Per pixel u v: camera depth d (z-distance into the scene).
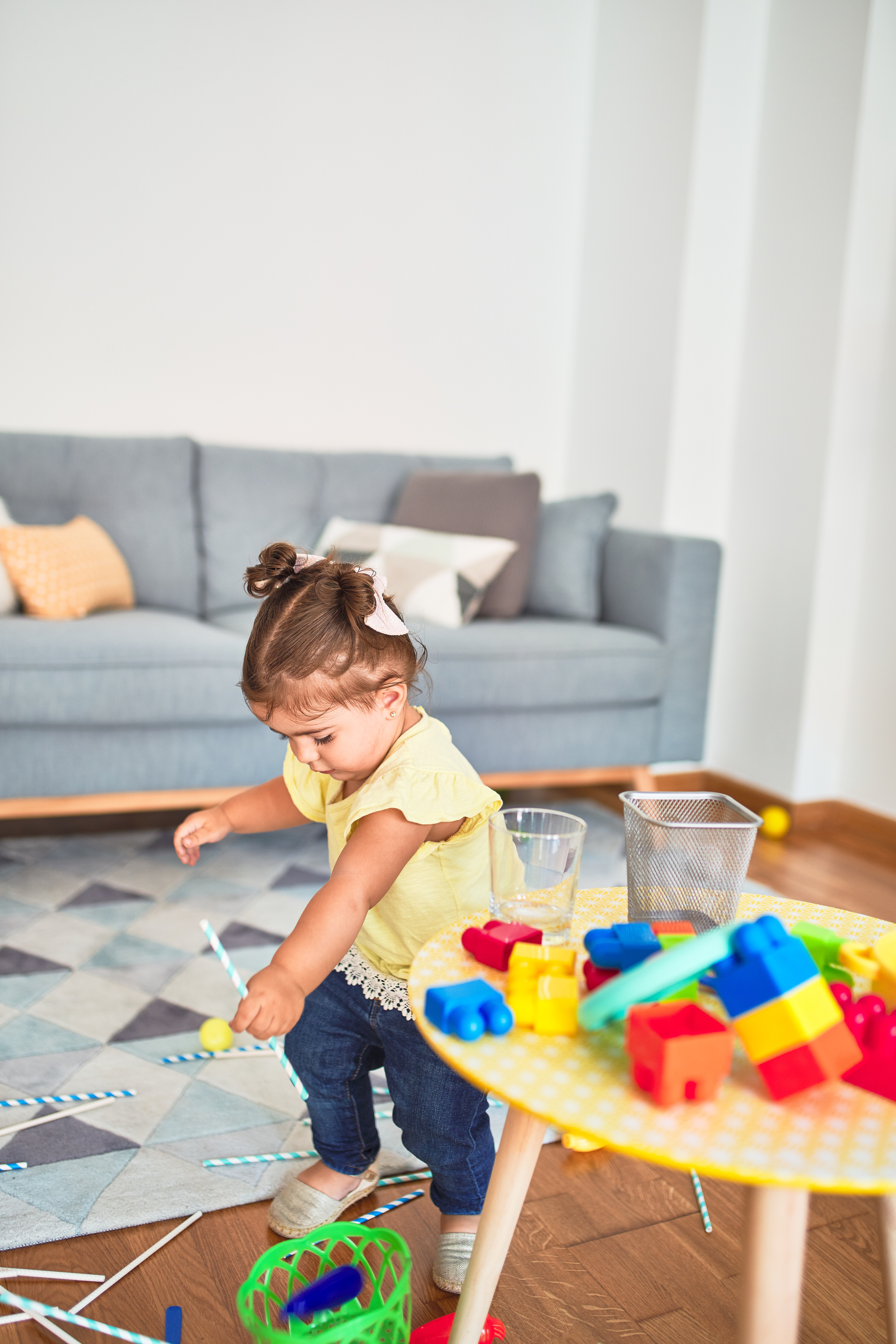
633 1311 0.99
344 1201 1.10
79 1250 1.03
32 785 1.94
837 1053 0.61
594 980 0.72
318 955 0.77
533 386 3.19
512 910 0.82
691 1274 1.05
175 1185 1.13
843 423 2.51
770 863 2.38
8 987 1.56
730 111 2.68
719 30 2.62
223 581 2.55
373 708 0.91
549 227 3.13
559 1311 0.98
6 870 2.05
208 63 2.69
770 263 2.68
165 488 2.51
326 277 2.90
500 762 2.31
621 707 2.42
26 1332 0.92
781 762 2.67
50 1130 1.22
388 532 2.47
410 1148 1.04
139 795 2.05
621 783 2.92
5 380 2.62
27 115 2.54
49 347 2.65
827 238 2.49
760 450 2.73
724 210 2.72
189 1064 1.38
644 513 2.88
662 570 2.44
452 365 3.09
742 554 2.79
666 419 2.78
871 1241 1.13
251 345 2.85
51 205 2.60
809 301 2.55
